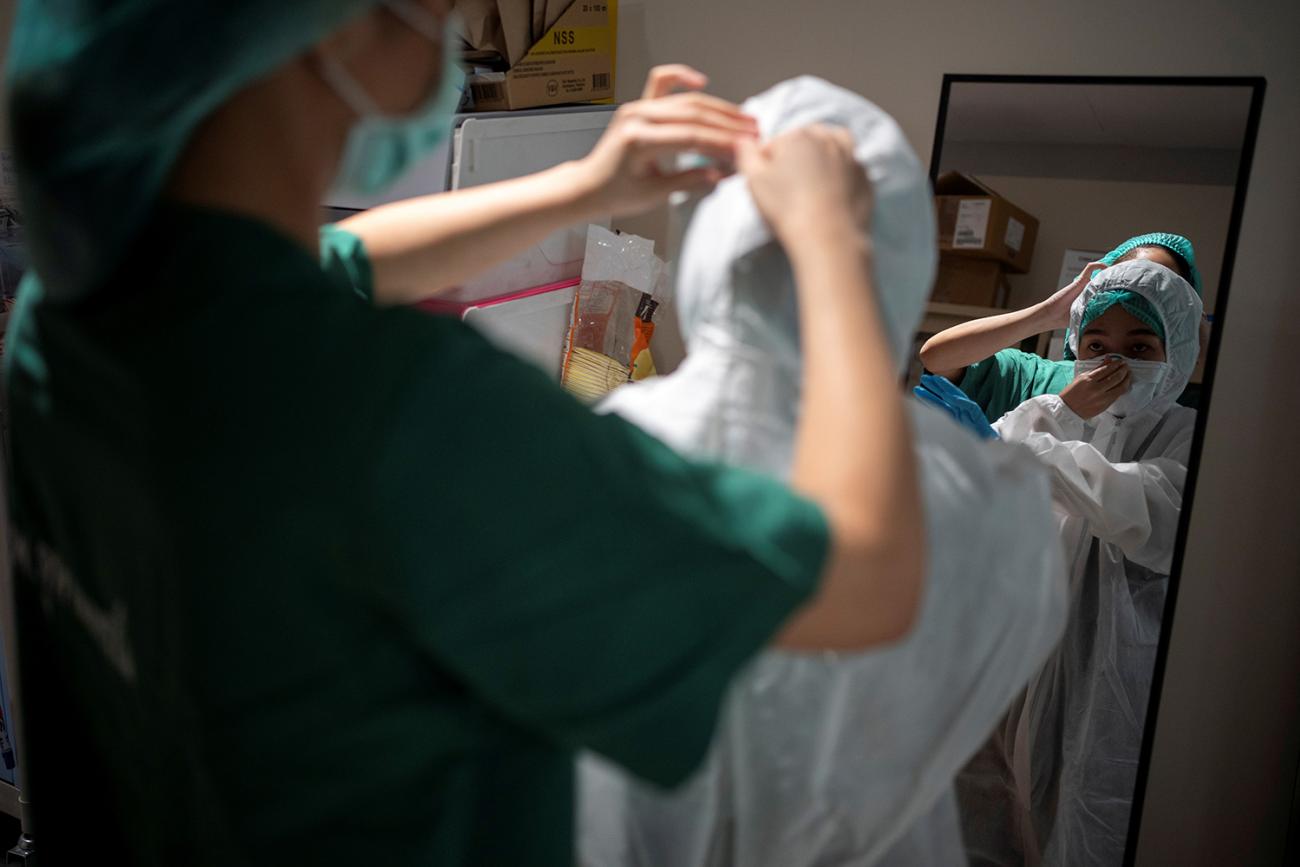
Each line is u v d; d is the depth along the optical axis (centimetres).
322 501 47
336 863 54
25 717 72
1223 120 137
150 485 51
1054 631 83
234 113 52
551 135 159
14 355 63
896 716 77
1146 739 152
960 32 152
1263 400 146
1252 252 142
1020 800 158
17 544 69
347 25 53
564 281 168
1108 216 143
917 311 75
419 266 84
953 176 151
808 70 162
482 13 150
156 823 60
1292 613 152
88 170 49
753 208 71
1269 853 159
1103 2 143
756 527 50
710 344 74
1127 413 145
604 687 50
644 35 172
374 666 51
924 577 54
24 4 52
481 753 56
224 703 52
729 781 80
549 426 49
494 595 48
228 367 49
